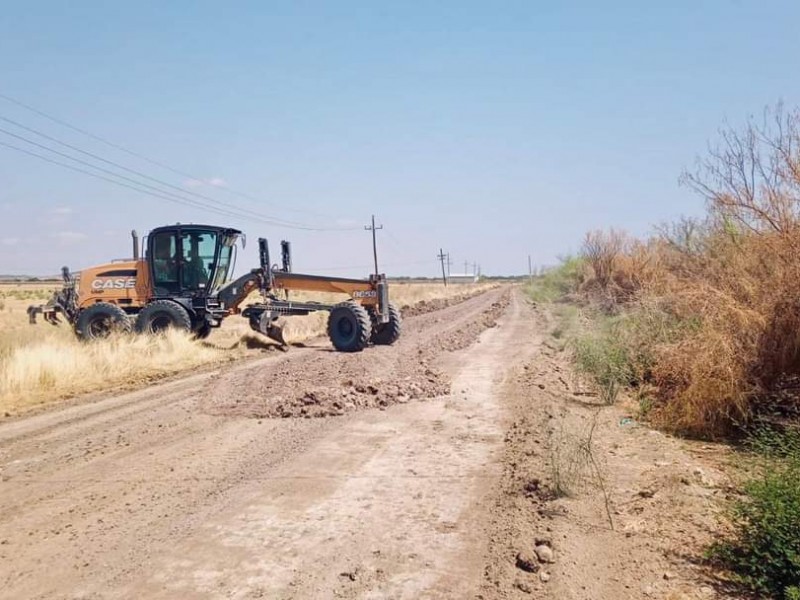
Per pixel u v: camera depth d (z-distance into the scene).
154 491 6.97
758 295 9.43
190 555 5.39
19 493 7.04
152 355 16.44
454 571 5.03
